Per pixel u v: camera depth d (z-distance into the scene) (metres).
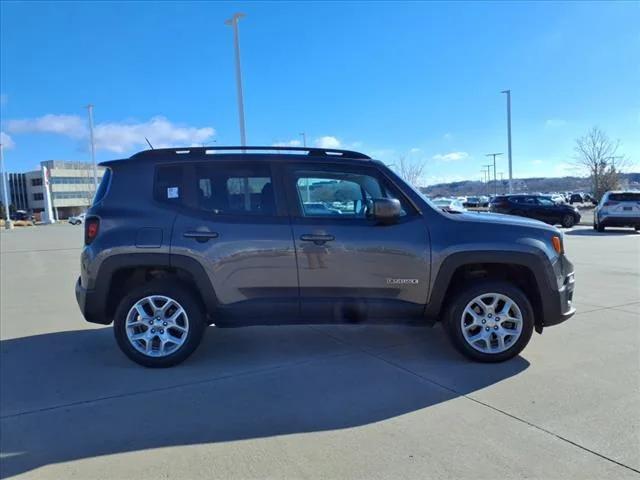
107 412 3.62
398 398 3.79
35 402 3.80
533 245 4.44
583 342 5.05
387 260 4.42
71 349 5.12
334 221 4.48
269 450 3.07
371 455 2.99
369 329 5.66
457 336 4.48
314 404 3.70
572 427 3.27
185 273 4.53
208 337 5.40
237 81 19.86
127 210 4.48
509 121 43.50
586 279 8.67
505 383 4.03
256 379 4.20
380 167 4.63
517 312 4.44
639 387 3.89
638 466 2.82
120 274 4.55
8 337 5.63
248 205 4.53
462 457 2.94
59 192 116.69
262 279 4.42
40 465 2.94
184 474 2.83
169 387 4.06
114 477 2.81
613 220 19.48
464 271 4.73
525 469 2.81
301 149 4.61
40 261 14.70
